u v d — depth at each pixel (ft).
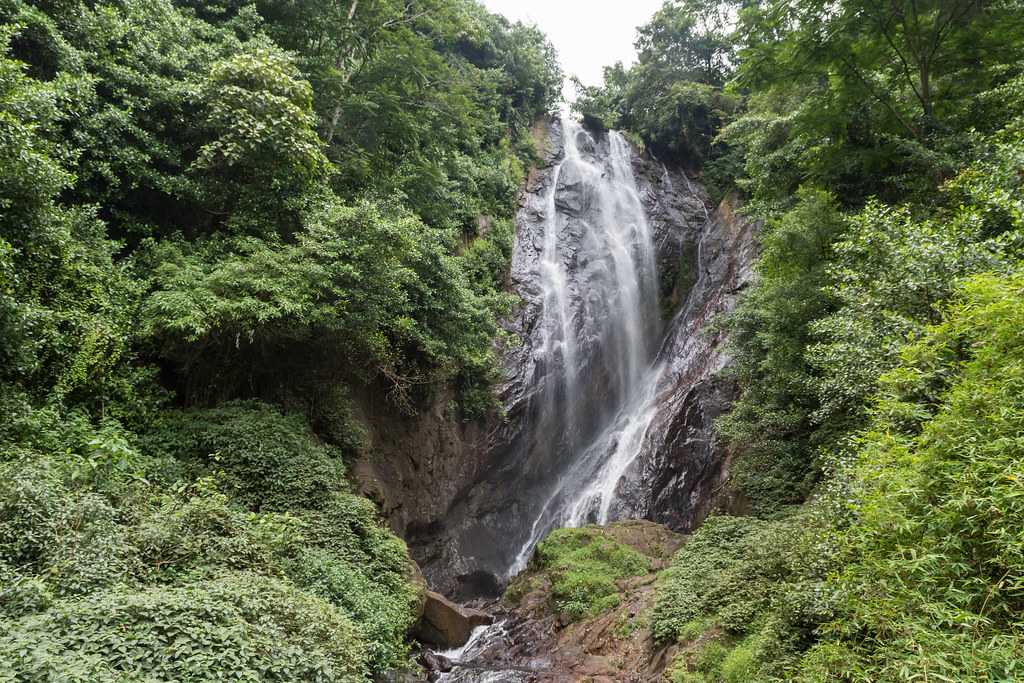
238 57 40.09
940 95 49.29
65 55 34.32
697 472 61.57
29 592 17.15
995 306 16.46
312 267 37.76
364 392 50.75
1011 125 34.14
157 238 42.47
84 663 14.11
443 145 62.85
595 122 108.88
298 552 28.30
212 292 35.22
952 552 14.48
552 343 74.59
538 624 42.80
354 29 55.88
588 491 68.23
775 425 49.44
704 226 93.15
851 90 47.57
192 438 34.14
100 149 37.01
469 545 61.41
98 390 32.35
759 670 22.26
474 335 52.95
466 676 34.86
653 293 86.69
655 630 32.86
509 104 93.86
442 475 57.82
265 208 42.75
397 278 42.96
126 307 33.94
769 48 47.65
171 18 42.73
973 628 13.17
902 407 19.79
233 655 15.88
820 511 24.73
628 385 79.82
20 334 26.71
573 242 85.56
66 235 30.04
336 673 18.47
